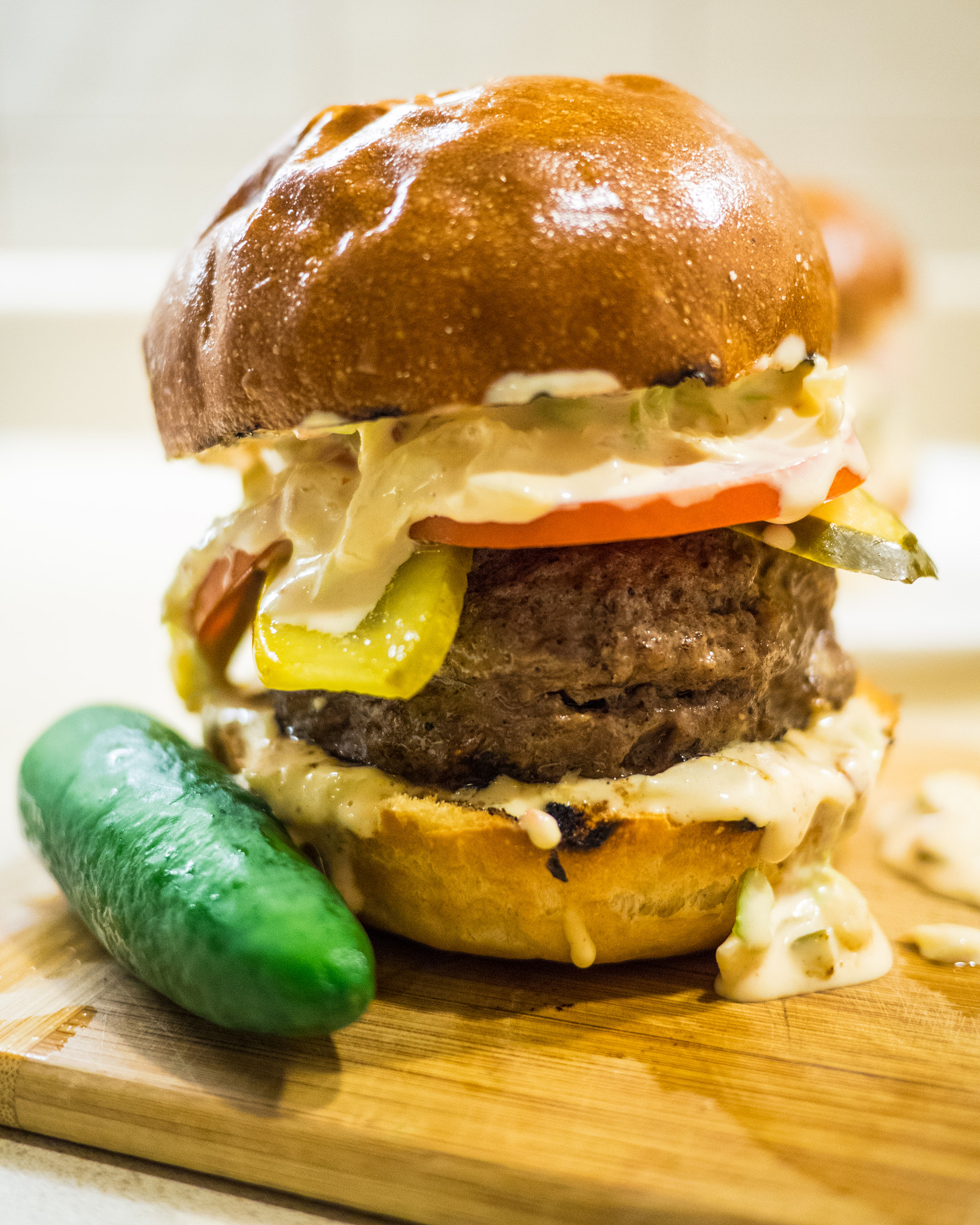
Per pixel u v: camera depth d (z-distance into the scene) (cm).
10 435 82
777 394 21
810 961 21
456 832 20
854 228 42
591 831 20
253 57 66
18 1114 18
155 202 70
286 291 19
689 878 20
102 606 53
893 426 43
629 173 19
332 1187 17
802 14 64
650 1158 17
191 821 19
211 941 17
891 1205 16
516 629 20
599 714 20
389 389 18
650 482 19
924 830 25
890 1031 19
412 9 65
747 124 67
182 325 21
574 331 18
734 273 19
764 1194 16
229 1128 17
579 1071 18
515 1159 17
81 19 67
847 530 21
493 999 20
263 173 21
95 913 20
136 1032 19
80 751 22
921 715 35
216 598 23
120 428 81
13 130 69
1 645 47
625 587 20
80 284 72
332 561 20
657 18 65
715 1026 20
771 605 21
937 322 71
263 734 23
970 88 65
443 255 18
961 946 21
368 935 22
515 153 19
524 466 19
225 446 21
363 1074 18
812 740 22
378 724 21
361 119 21
